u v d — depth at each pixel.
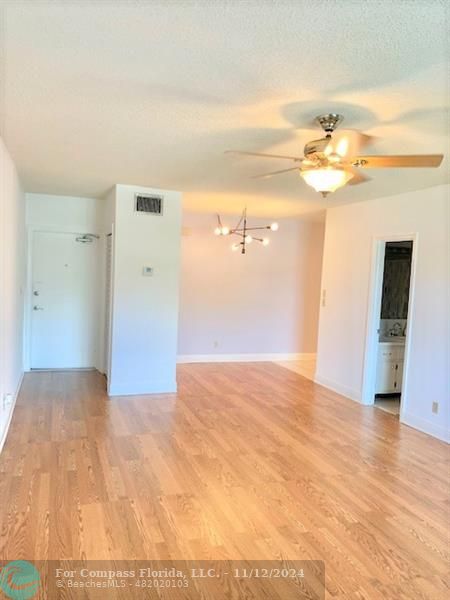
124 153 3.52
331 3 1.50
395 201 4.80
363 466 3.51
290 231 7.76
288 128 2.76
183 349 7.32
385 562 2.32
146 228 5.12
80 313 6.29
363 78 2.05
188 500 2.87
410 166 2.55
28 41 1.83
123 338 5.15
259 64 1.95
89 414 4.47
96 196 5.93
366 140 2.41
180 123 2.75
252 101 2.36
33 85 2.26
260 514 2.74
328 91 2.21
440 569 2.28
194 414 4.63
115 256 5.02
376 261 5.13
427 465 3.56
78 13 1.61
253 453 3.68
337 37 1.72
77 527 2.50
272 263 7.69
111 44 1.83
